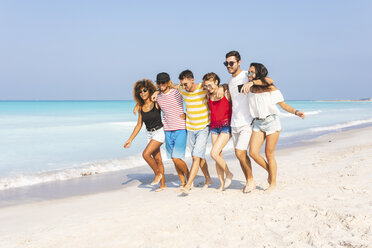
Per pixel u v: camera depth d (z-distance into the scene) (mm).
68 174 7797
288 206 4293
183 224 3926
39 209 5168
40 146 11922
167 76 5410
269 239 3324
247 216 4004
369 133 14820
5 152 10633
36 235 3906
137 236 3668
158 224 4004
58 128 17641
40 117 26750
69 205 5352
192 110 5398
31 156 10055
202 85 5238
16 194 6141
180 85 5500
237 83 4934
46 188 6594
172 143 5750
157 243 3416
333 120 24875
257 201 4609
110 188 6551
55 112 35688
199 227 3791
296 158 8742
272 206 4309
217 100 5199
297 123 21891
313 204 4203
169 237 3564
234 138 5312
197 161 5273
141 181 7137
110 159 9680
